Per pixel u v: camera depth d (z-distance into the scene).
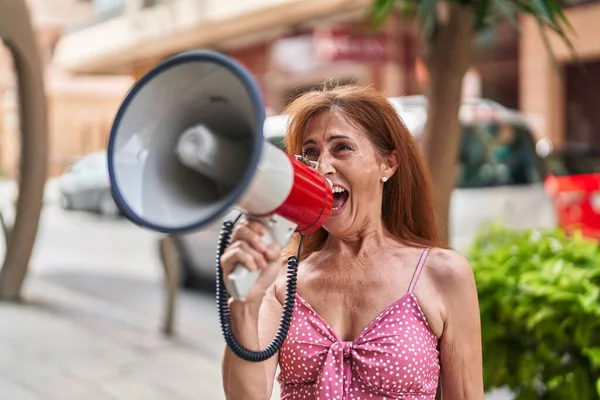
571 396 2.36
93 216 14.46
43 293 6.92
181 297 6.94
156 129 1.23
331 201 1.35
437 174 2.86
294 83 12.40
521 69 12.54
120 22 9.54
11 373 4.38
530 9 2.48
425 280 1.60
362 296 1.61
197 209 1.16
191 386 4.19
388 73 10.80
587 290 2.32
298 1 6.36
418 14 2.82
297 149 1.66
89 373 4.40
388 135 1.63
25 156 6.39
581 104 12.12
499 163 5.93
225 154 1.16
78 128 22.89
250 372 1.47
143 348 4.99
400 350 1.52
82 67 10.70
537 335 2.34
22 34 5.97
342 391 1.53
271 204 1.23
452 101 2.84
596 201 6.54
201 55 1.15
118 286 7.57
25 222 6.48
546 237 2.92
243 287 1.24
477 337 1.61
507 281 2.46
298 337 1.59
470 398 1.60
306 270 1.69
